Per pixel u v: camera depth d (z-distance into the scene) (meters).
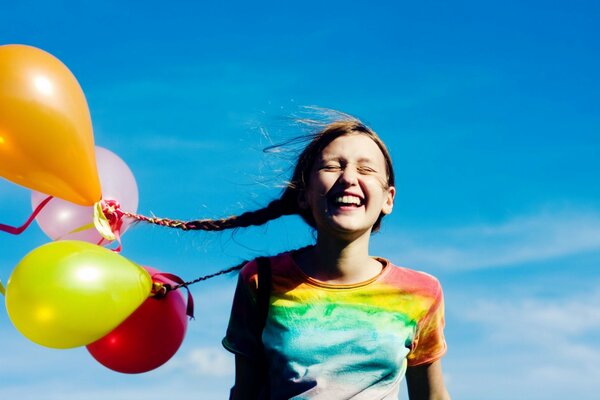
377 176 3.18
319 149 3.23
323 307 3.09
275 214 3.40
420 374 3.30
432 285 3.20
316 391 2.99
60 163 3.08
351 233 3.10
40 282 2.93
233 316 3.27
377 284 3.13
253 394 3.26
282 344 3.07
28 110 2.98
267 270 3.20
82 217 3.37
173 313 3.41
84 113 3.17
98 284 2.98
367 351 3.02
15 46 3.13
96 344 3.38
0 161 3.07
